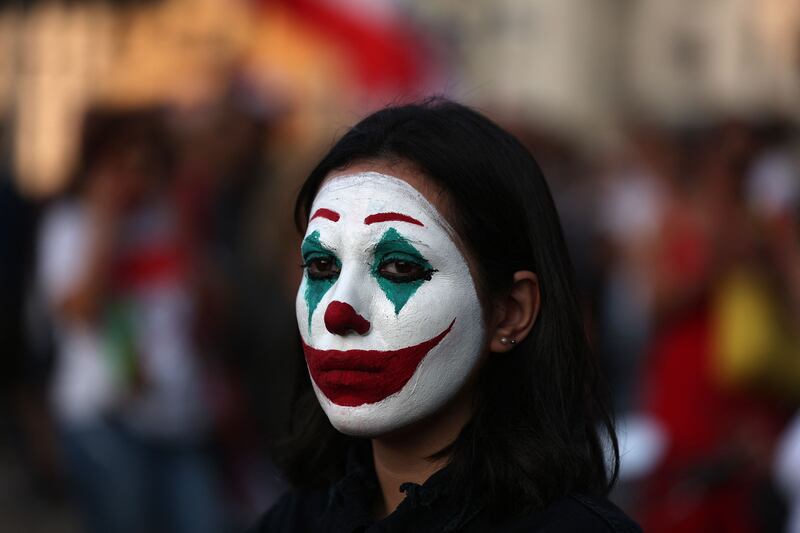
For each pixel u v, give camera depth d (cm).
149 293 491
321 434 251
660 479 433
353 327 211
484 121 228
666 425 450
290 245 586
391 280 213
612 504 223
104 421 490
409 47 902
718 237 460
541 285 224
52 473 739
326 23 895
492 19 2033
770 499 405
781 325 444
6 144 767
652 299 480
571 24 2156
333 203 217
